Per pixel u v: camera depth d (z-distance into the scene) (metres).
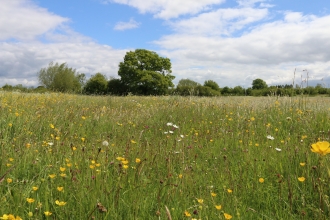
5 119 5.83
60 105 9.27
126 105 11.64
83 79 60.91
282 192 3.14
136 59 58.78
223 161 4.21
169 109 8.91
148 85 56.88
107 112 8.25
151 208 2.75
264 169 3.81
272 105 8.68
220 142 5.25
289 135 5.53
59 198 2.78
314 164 3.63
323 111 7.32
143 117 7.72
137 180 3.23
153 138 5.68
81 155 4.01
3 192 2.88
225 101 11.67
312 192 3.11
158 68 60.34
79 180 3.07
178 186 3.11
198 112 8.46
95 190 2.82
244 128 6.38
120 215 2.52
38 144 4.61
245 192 3.17
